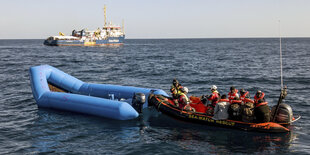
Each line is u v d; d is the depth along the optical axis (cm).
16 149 722
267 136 790
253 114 812
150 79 2083
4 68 2836
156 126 902
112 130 867
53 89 1327
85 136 816
